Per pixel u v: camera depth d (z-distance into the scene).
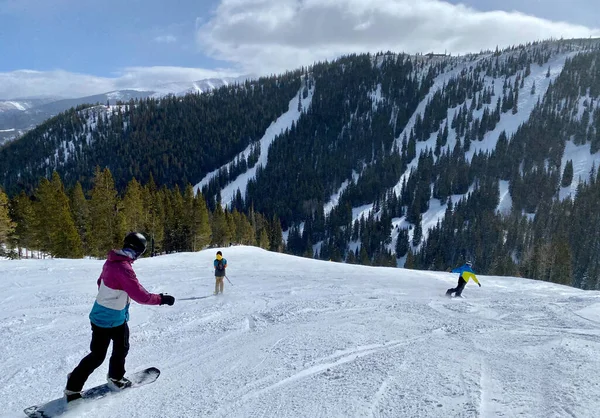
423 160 159.62
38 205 39.28
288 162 178.88
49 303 8.81
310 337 5.54
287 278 15.09
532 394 3.32
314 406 3.26
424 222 132.62
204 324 6.64
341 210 137.25
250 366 4.39
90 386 3.96
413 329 6.00
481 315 7.37
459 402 3.19
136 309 7.92
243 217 81.31
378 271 20.75
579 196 112.75
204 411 3.26
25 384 4.04
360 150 189.38
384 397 3.35
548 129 161.75
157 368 4.41
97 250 41.22
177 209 54.88
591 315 7.42
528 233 99.88
